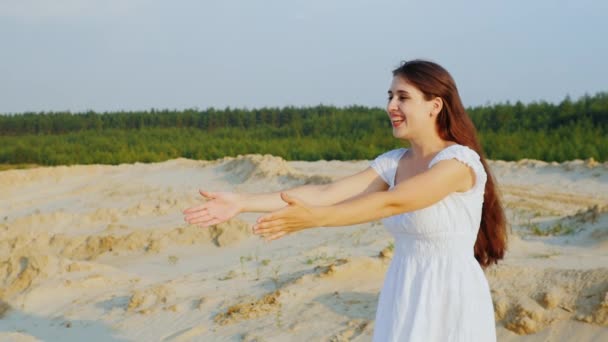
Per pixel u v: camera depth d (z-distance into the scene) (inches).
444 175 104.0
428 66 114.1
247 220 474.6
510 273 213.5
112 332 251.8
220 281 291.1
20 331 270.7
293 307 235.1
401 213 102.3
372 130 1429.6
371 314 219.0
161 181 763.4
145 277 331.6
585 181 625.3
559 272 205.9
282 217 92.1
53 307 292.5
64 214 556.7
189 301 264.1
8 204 727.1
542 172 677.9
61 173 828.6
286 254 357.7
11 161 1476.4
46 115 2471.7
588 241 327.0
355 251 320.8
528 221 417.7
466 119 116.3
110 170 841.5
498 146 927.7
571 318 188.7
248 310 238.4
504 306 198.7
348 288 241.6
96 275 317.7
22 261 331.6
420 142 117.3
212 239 424.2
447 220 108.5
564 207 514.6
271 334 218.2
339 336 208.1
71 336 257.1
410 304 110.2
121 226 515.2
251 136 1708.9
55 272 322.7
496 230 122.6
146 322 254.1
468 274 109.7
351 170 765.9
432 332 108.0
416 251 111.8
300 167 807.1
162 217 551.5
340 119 1641.2
